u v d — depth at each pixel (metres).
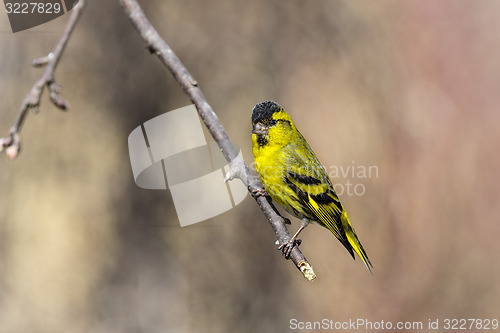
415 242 14.82
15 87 13.72
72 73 14.23
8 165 14.34
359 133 15.10
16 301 14.20
